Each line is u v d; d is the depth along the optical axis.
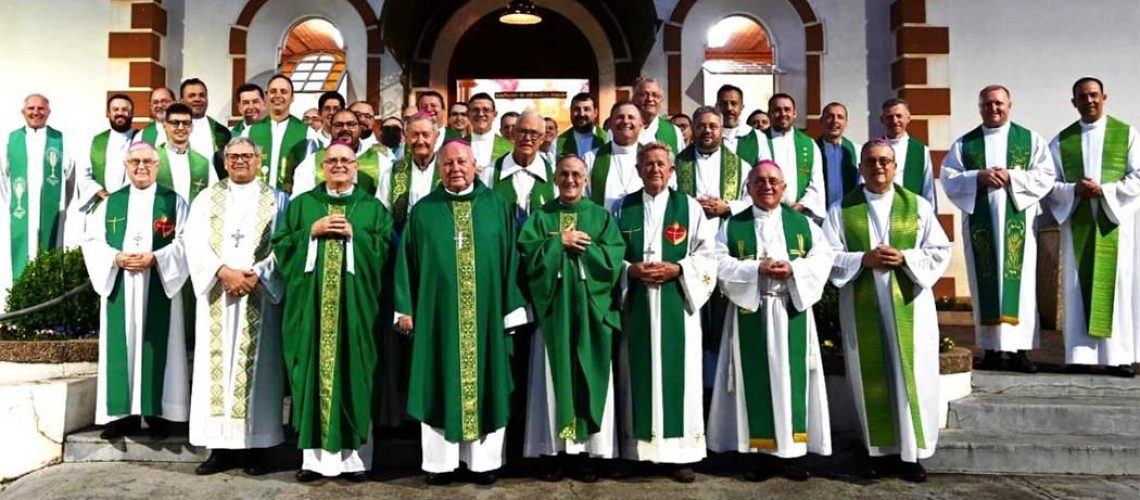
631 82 9.15
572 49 9.31
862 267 4.55
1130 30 8.64
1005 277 5.43
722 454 4.91
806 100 9.16
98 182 6.59
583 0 9.16
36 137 7.13
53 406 4.75
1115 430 4.84
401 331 4.36
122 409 4.67
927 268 4.48
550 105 9.29
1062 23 8.71
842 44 9.17
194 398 4.54
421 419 4.28
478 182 4.62
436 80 9.25
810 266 4.40
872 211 4.64
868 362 4.50
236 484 4.36
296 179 5.14
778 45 9.28
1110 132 5.49
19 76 8.95
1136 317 5.35
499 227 4.48
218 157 6.07
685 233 4.53
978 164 5.61
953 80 8.76
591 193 5.20
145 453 4.77
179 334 4.78
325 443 4.30
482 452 4.32
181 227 4.95
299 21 9.36
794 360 4.41
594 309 4.33
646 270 4.39
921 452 4.39
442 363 4.30
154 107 6.58
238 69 9.23
